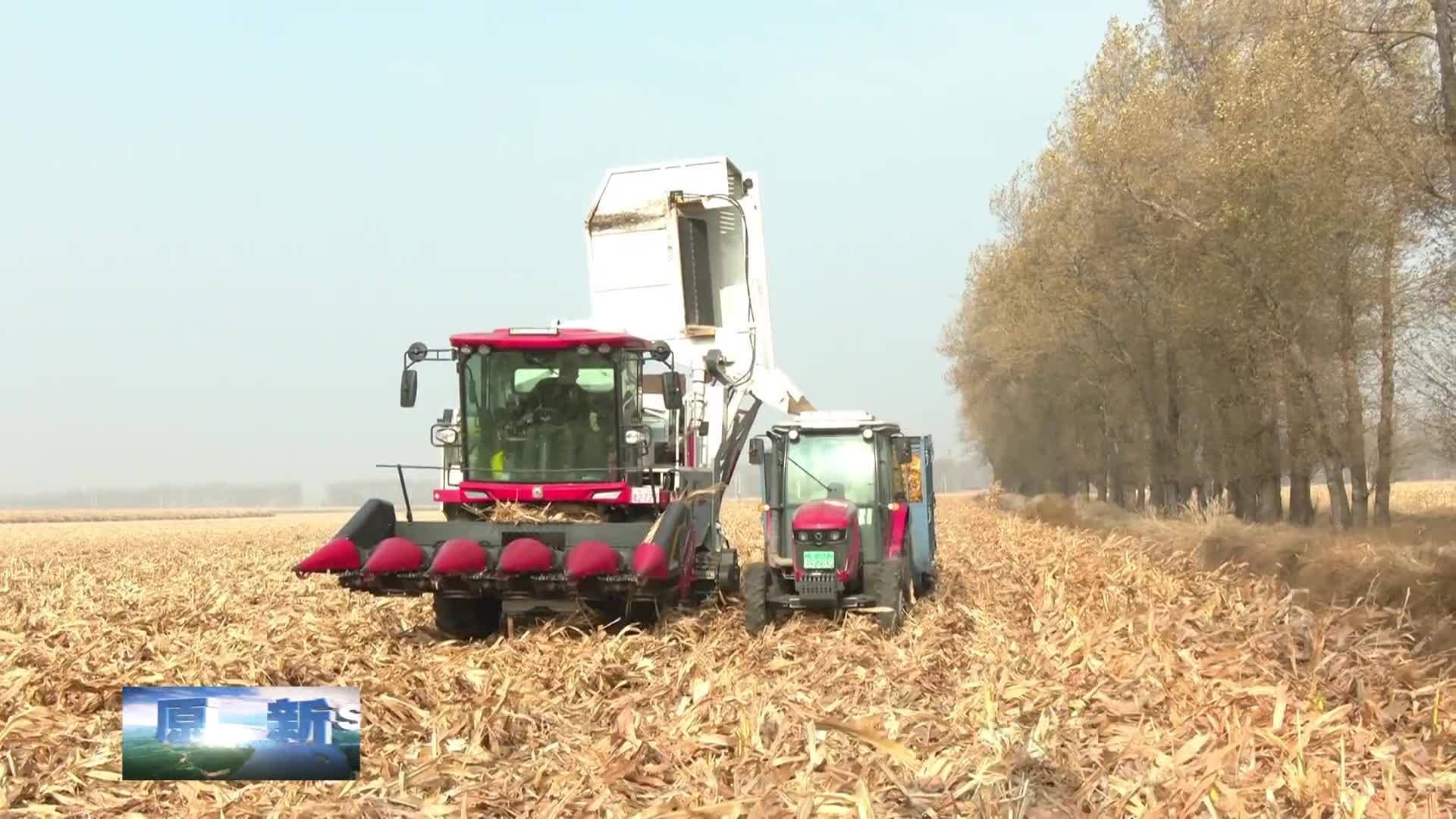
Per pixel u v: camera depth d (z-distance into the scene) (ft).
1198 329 100.37
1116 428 154.51
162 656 39.34
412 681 33.65
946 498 333.21
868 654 38.45
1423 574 49.93
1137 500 164.66
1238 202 85.25
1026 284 136.46
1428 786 22.24
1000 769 22.04
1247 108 84.33
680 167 56.39
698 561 49.37
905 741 25.16
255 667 36.24
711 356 55.62
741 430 58.70
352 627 47.85
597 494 48.44
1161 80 107.65
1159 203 99.19
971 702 28.22
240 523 212.64
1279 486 112.78
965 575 66.13
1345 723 26.63
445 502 49.75
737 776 22.99
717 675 32.55
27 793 24.54
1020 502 196.65
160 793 24.35
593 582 42.80
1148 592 51.85
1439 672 31.27
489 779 24.29
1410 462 98.78
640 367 51.37
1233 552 69.77
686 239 56.90
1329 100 78.43
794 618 46.21
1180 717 25.89
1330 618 35.55
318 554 42.91
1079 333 137.08
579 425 49.03
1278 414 106.73
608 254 56.90
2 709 31.78
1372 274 86.33
